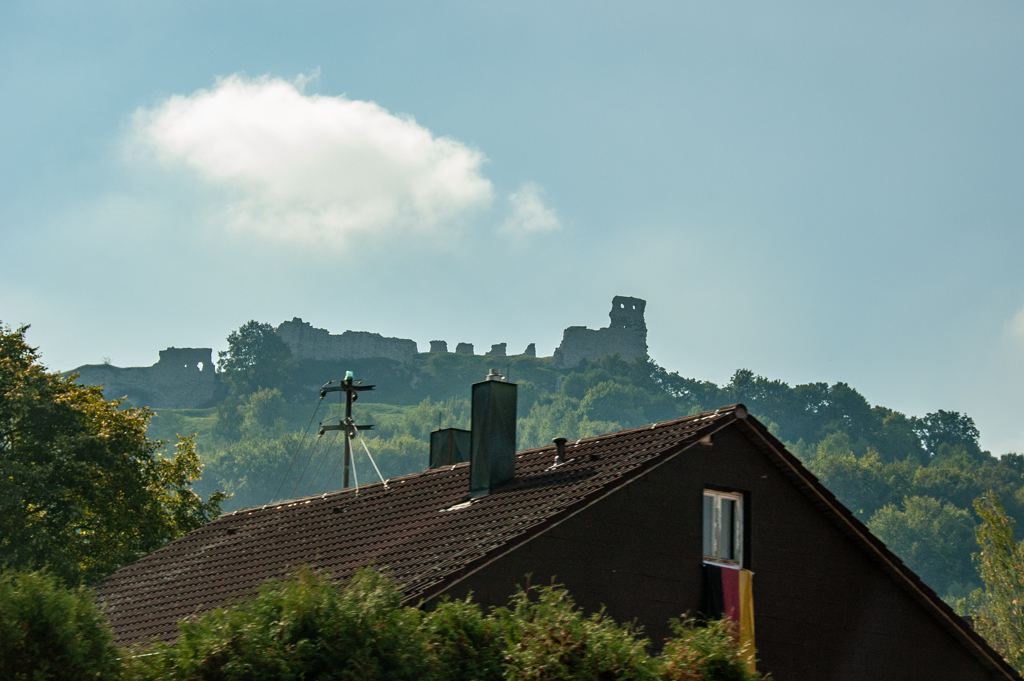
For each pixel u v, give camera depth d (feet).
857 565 164.14
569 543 137.69
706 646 110.32
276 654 95.40
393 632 99.60
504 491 156.97
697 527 150.20
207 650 95.86
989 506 391.65
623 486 144.25
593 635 104.99
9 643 89.86
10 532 279.69
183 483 368.07
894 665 163.22
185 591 169.07
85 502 310.86
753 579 152.97
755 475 158.30
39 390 311.68
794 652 153.99
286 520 185.16
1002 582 380.58
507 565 131.95
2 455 297.74
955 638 170.30
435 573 130.62
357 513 174.91
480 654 104.01
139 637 156.87
